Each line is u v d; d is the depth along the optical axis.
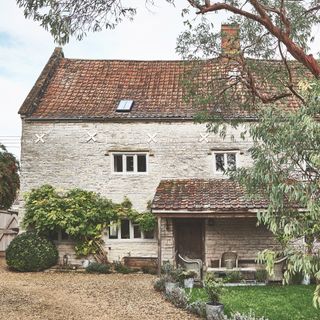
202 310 10.30
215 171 19.70
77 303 11.73
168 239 19.02
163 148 19.81
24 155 19.81
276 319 10.12
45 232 19.22
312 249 6.82
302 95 7.92
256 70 14.16
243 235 18.75
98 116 19.78
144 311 10.87
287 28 11.97
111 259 19.41
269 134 7.61
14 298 12.16
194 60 14.24
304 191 6.77
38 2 9.96
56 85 21.92
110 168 19.77
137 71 23.12
